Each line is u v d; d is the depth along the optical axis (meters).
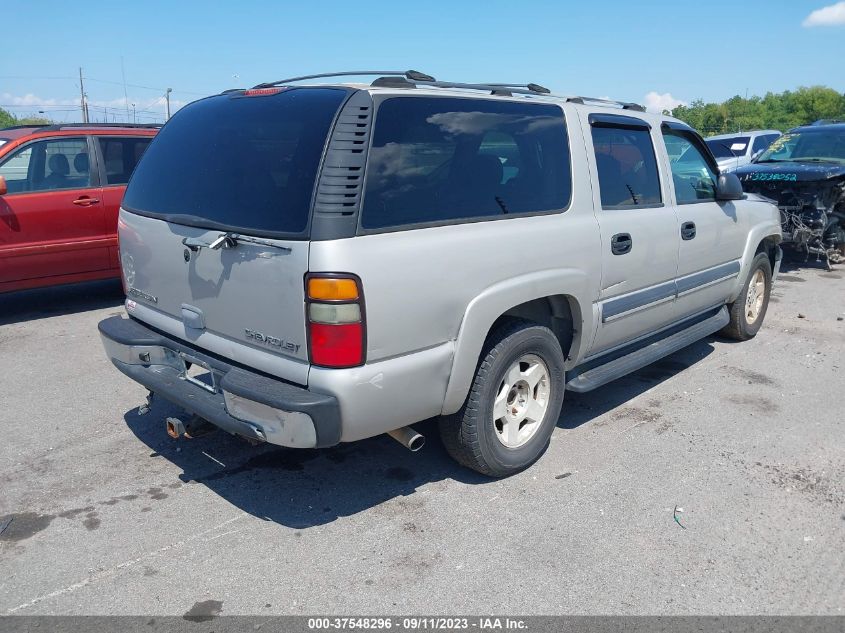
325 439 2.99
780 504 3.68
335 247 2.89
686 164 5.27
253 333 3.22
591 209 4.16
